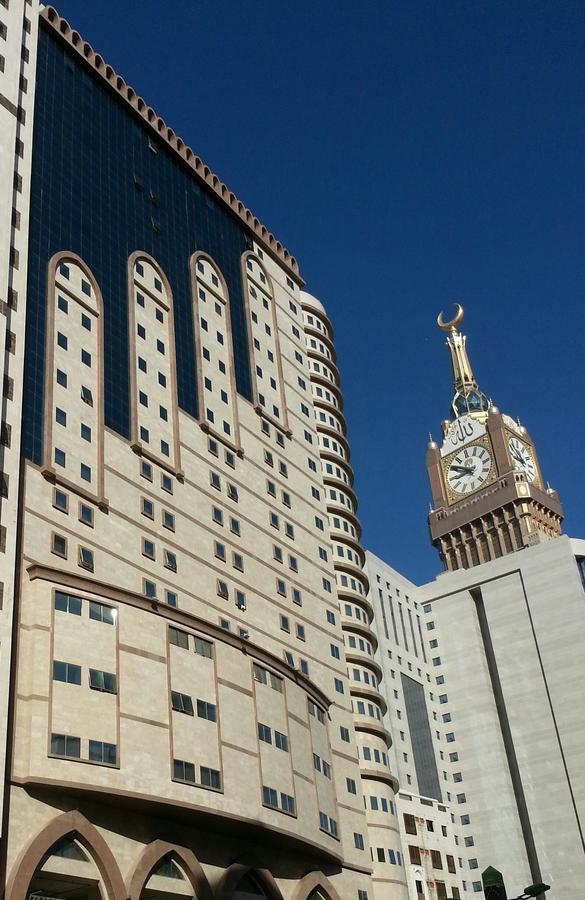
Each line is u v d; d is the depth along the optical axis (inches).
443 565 7012.8
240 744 2603.3
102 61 3654.0
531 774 5088.6
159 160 3870.6
